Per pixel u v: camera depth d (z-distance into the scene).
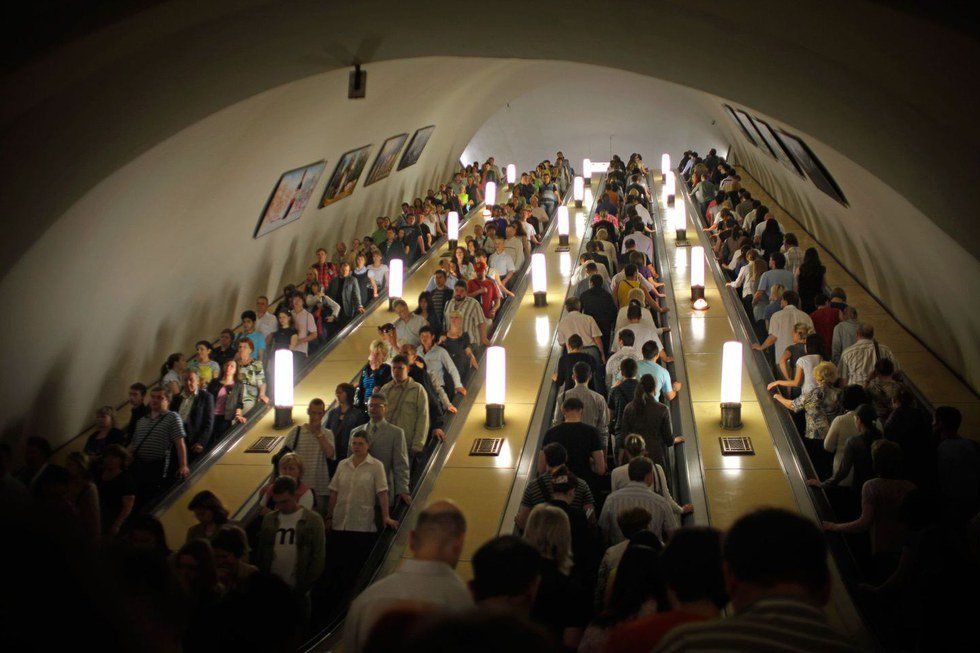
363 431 8.47
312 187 17.89
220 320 16.20
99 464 9.53
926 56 6.82
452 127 27.50
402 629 2.40
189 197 13.14
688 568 3.25
